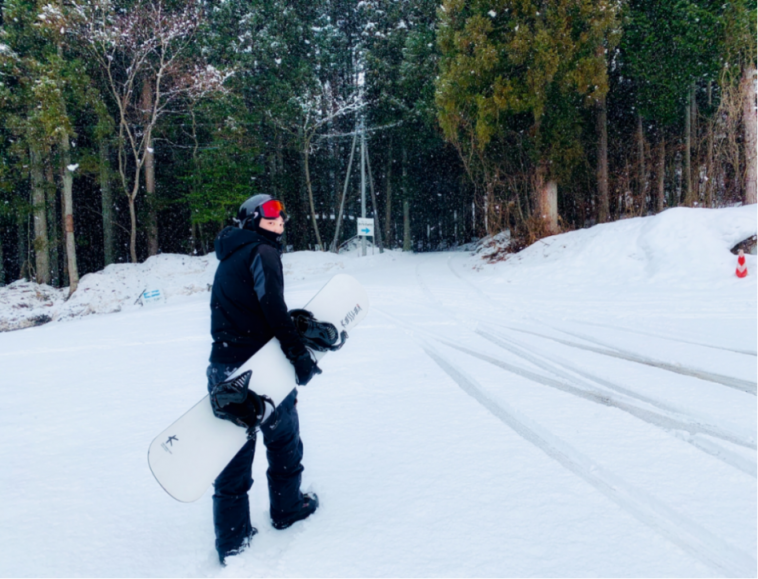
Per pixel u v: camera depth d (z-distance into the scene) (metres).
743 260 8.68
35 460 2.99
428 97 23.98
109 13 19.02
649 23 15.60
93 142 20.42
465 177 24.55
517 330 6.35
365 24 30.22
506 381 4.16
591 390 3.82
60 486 2.63
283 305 1.95
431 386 4.09
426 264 19.91
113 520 2.28
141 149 22.25
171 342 7.09
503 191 18.38
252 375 1.92
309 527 2.11
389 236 33.25
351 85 31.27
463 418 3.31
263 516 2.27
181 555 2.01
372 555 1.89
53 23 16.72
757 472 2.39
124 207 25.44
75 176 19.17
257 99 27.02
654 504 2.14
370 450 2.86
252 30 26.31
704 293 8.17
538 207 16.38
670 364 4.48
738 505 2.10
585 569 1.73
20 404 4.24
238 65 22.62
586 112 18.06
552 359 4.85
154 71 20.83
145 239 28.30
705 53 14.83
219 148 22.16
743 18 13.43
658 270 9.98
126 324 9.40
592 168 19.23
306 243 33.06
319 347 2.17
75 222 25.30
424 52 24.17
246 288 1.97
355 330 6.70
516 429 3.08
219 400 1.79
